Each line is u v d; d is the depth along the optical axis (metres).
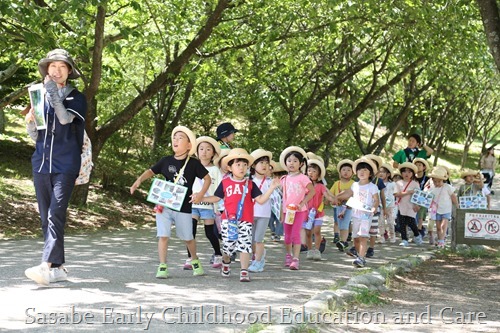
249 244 8.55
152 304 6.76
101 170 19.75
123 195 19.88
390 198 14.21
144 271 9.05
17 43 13.62
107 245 12.16
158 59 22.56
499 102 52.22
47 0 14.59
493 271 10.77
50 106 7.49
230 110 25.52
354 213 10.27
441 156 56.62
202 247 12.37
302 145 24.12
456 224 12.75
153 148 22.20
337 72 24.27
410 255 11.90
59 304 6.59
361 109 24.25
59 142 7.53
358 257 10.23
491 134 75.50
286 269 9.88
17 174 19.52
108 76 17.47
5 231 13.56
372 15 17.05
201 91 24.61
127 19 17.38
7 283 7.64
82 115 7.55
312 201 10.96
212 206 9.67
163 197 8.28
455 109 47.72
